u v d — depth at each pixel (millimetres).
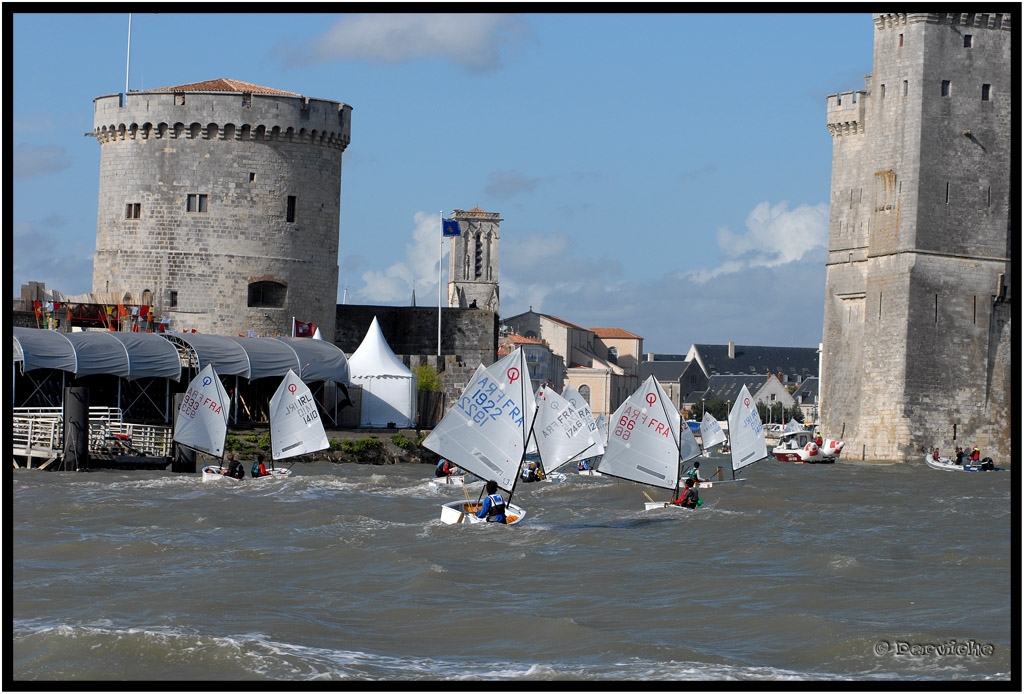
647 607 67750
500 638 59500
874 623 64312
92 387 158125
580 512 108750
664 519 103875
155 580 71625
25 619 60969
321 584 71625
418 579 72750
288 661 53562
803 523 106875
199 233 195250
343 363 168125
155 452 140750
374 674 52125
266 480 124938
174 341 160750
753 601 70000
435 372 192625
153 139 195875
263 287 198125
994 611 67875
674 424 111500
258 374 160750
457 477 125938
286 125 197000
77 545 81750
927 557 86812
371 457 157500
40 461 132375
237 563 77500
